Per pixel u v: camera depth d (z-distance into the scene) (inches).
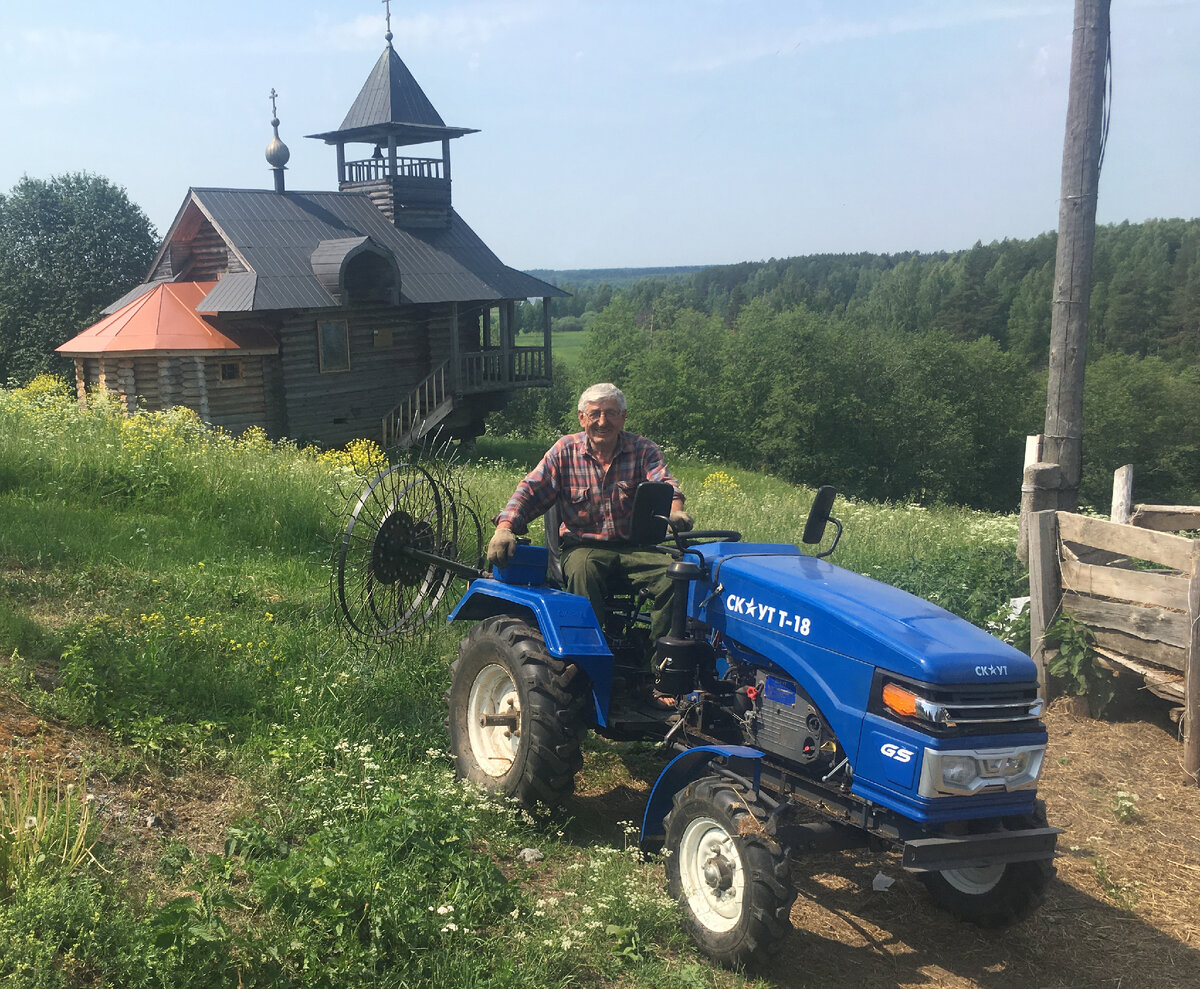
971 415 2279.8
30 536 317.1
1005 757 147.3
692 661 181.6
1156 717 275.1
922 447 2135.8
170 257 1035.9
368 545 245.3
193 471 415.8
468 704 208.2
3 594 264.7
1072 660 274.2
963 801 147.5
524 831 189.3
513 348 1152.8
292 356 949.2
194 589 295.0
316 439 973.2
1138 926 179.0
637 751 235.6
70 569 297.0
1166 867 201.6
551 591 201.9
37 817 144.3
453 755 209.2
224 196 985.5
